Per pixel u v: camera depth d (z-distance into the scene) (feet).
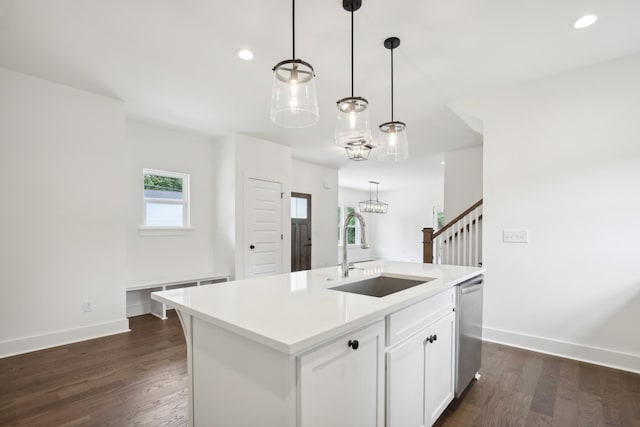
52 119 9.40
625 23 6.54
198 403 4.35
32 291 9.05
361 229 6.57
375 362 4.12
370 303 4.29
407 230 32.99
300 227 21.07
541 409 6.27
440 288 5.44
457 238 11.89
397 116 12.10
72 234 9.74
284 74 4.98
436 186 31.07
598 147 8.22
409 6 6.02
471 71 8.64
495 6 6.02
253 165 15.20
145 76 9.04
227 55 7.89
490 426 5.76
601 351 8.18
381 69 8.52
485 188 9.93
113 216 10.53
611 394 6.79
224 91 10.05
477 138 15.06
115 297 10.59
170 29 6.82
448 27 6.69
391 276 6.98
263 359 3.34
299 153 18.70
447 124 13.04
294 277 6.43
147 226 13.39
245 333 3.27
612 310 8.05
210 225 15.44
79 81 9.37
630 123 7.84
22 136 8.92
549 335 8.89
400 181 28.86
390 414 4.33
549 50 7.61
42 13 6.28
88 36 7.10
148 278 13.32
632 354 7.80
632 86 7.82
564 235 8.68
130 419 5.95
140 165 13.21
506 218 9.56
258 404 3.42
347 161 20.85
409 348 4.77
